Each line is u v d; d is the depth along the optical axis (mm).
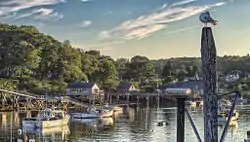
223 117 64312
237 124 66000
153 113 94438
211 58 9344
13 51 122125
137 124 68875
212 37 9422
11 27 137250
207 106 9250
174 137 52438
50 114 67625
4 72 120562
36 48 126688
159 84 161125
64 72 125125
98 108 92688
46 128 61469
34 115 85312
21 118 78000
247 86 131250
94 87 121000
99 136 53719
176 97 10375
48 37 139375
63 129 61594
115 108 102500
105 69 144500
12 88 107312
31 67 122312
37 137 52375
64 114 71938
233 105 10492
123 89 143750
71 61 131375
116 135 54688
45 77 125562
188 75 169875
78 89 119750
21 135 53906
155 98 144375
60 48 131000
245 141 42375
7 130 58406
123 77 175125
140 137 52656
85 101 121688
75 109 102688
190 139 48031
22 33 128125
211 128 9156
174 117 82812
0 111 94750
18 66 120750
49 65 125625
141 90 150125
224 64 122875
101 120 76938
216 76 9328
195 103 116375
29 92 111000
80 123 71062
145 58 183500
